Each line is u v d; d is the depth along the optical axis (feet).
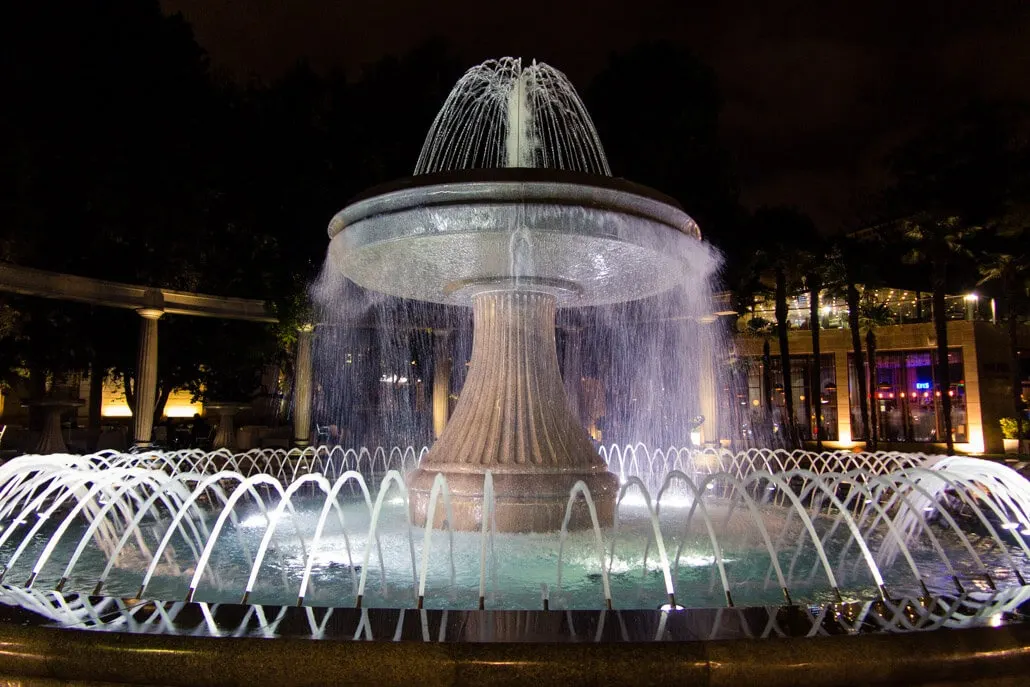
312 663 8.14
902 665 8.36
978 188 82.64
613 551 18.90
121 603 9.95
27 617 9.31
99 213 53.01
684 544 20.25
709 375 60.39
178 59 57.31
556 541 20.35
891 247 88.12
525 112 26.32
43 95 49.29
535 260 21.21
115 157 52.80
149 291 49.16
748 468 55.26
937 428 99.71
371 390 81.00
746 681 8.10
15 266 40.98
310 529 23.73
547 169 18.35
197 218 57.67
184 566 17.90
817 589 15.40
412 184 18.80
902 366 103.81
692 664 8.08
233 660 8.21
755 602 14.26
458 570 17.11
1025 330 99.50
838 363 106.22
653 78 66.74
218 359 64.85
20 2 47.85
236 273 62.13
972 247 83.92
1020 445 80.84
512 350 23.31
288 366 72.38
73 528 23.48
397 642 8.30
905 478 19.69
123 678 8.41
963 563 18.17
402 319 63.87
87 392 93.76
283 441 62.59
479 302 24.09
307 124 63.77
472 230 18.78
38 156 49.65
